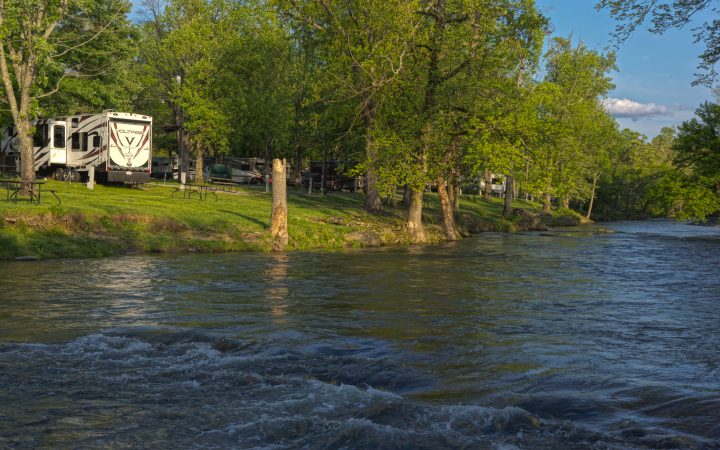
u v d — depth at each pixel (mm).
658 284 21109
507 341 11969
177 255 24922
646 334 12883
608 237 48562
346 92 37688
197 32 51719
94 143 38750
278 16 41219
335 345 11352
